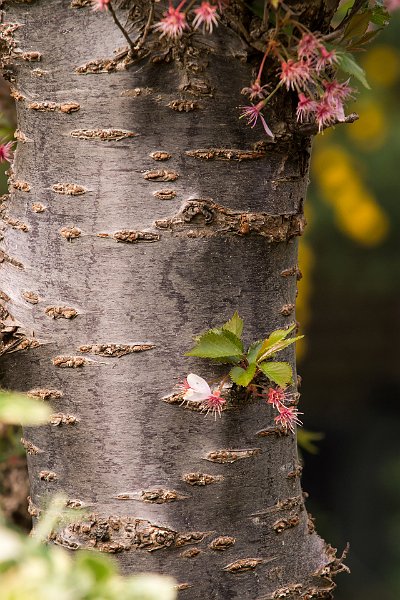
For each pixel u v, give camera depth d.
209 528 1.43
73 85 1.41
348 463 5.90
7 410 1.27
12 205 1.46
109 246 1.42
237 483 1.44
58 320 1.43
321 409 6.13
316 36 1.40
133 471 1.43
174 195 1.41
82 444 1.43
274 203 1.43
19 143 1.45
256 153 1.42
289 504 1.46
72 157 1.42
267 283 1.44
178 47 1.40
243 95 1.41
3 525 1.28
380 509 5.55
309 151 1.46
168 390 1.42
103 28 1.40
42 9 1.42
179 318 1.42
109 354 1.42
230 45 1.40
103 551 1.43
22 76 1.43
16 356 1.44
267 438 1.45
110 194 1.41
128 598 1.22
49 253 1.43
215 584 1.44
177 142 1.41
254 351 1.42
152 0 1.39
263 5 1.39
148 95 1.40
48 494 1.45
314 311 5.84
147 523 1.43
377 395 6.18
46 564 1.22
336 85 1.41
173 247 1.42
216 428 1.43
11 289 1.45
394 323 5.96
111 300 1.42
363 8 1.45
